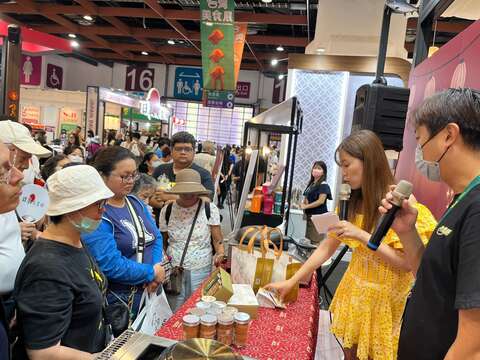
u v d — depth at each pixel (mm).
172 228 2346
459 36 1858
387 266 1570
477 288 744
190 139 2992
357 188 1612
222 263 2219
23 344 1146
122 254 1789
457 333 801
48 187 1285
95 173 1311
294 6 8508
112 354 901
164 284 2201
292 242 2523
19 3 9922
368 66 5422
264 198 3145
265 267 1735
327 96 5637
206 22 6820
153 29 12086
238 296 1546
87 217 1253
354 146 1555
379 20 5988
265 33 11820
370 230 1556
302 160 5762
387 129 2828
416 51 3008
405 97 2807
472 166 882
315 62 5543
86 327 1255
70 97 13789
